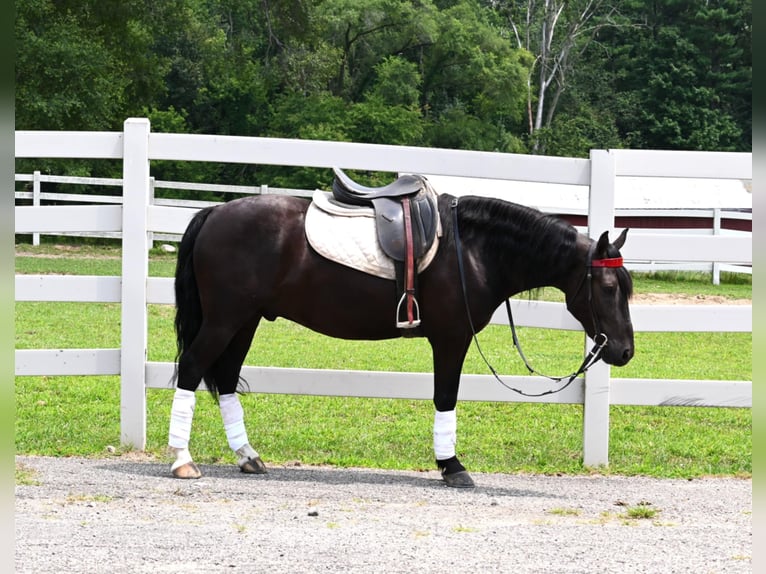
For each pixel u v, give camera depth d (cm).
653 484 641
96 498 550
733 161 696
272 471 644
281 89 4356
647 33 5412
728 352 1320
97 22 2920
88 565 438
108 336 1221
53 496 551
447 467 615
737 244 693
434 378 637
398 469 671
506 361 1180
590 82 5303
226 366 632
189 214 686
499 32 5306
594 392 690
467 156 690
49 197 2164
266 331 1338
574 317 639
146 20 3008
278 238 597
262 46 4419
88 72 2673
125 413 692
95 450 685
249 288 597
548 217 602
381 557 461
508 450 751
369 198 607
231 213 602
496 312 693
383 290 593
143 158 685
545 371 1109
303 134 3831
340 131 3988
